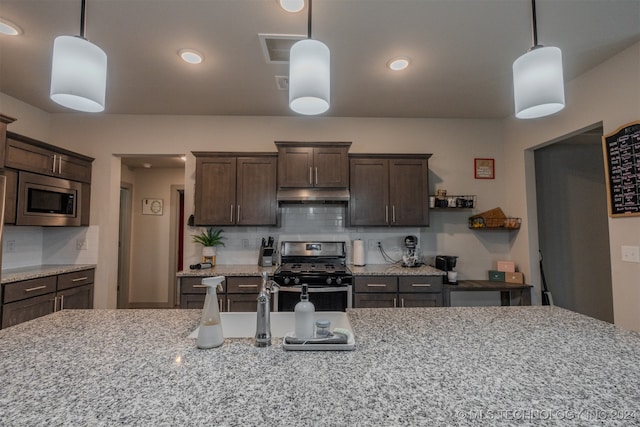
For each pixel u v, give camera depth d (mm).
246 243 3424
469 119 3600
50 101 3074
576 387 788
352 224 3174
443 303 3029
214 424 643
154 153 3424
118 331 1201
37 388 773
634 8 1817
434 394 754
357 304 2846
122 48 2221
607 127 2340
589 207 3705
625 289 2193
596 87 2428
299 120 3529
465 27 2000
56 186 2896
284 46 2215
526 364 917
